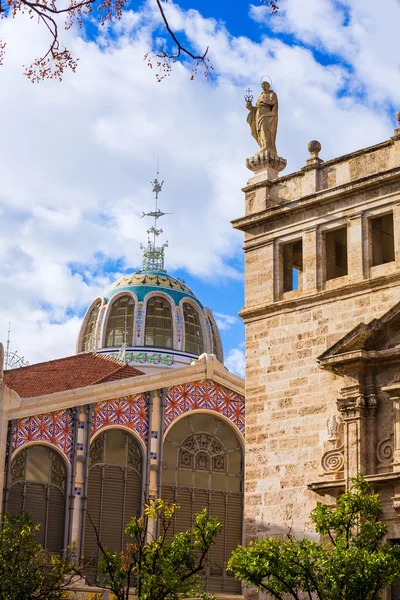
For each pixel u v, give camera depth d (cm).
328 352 3753
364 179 3850
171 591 3366
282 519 3838
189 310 7425
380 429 3656
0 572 3684
